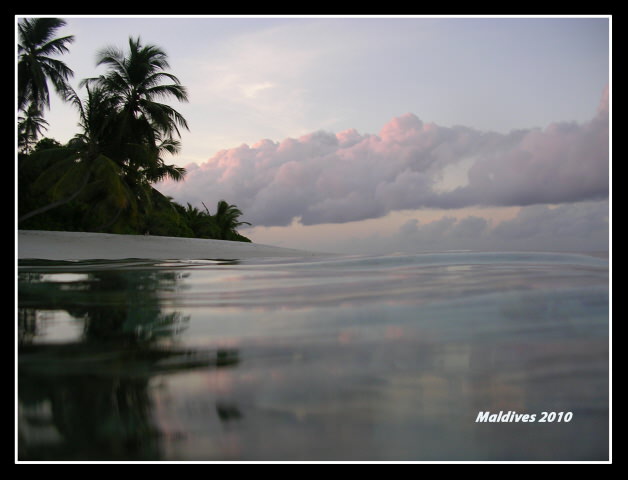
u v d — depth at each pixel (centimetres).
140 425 81
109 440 77
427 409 86
